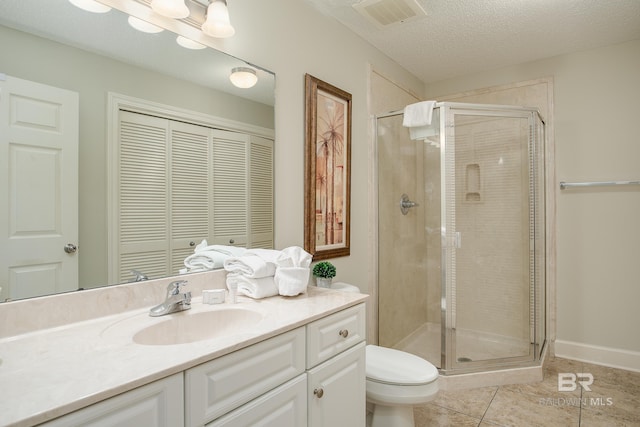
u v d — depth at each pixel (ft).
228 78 5.35
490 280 8.31
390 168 8.60
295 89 6.50
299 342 3.93
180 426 2.80
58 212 3.69
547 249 9.36
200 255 4.99
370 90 8.59
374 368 5.56
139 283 4.30
